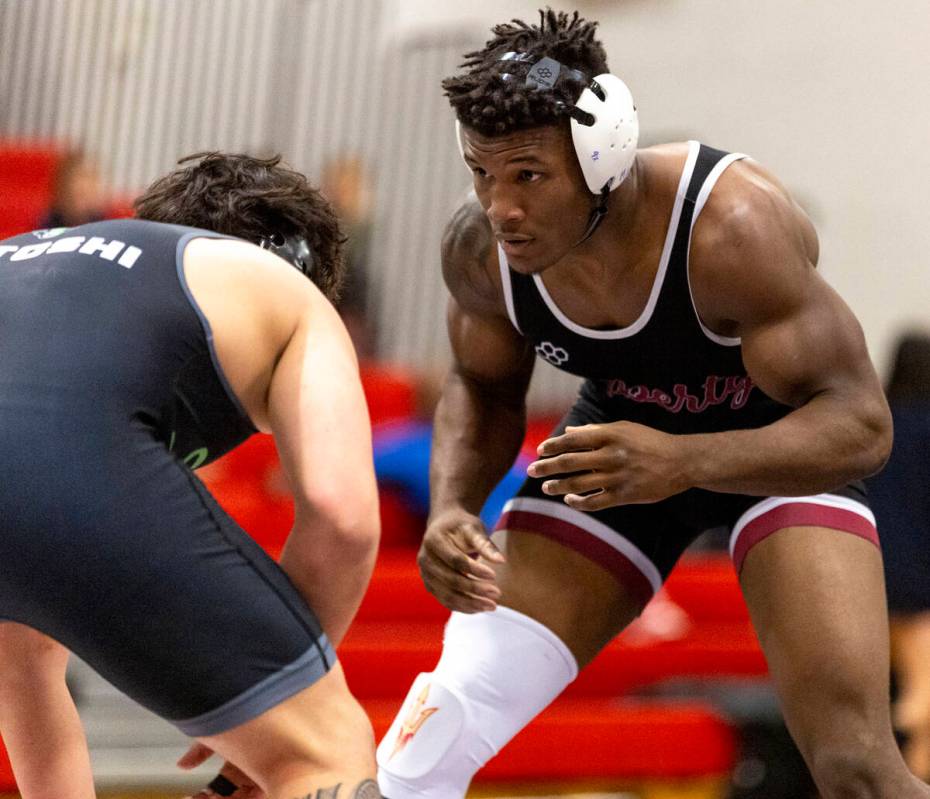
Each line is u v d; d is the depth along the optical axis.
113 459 2.70
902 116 10.96
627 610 4.22
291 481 2.90
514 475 8.08
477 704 3.99
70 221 10.75
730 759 6.86
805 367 3.42
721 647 7.73
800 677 3.77
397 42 11.73
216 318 2.86
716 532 9.17
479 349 4.18
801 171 11.24
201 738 2.84
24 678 3.30
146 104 12.16
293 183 3.35
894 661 6.08
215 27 11.98
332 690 2.87
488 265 3.90
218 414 2.91
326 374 2.91
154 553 2.69
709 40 11.48
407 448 8.40
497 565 4.14
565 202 3.36
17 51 12.72
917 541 5.98
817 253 3.67
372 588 7.78
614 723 6.83
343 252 3.47
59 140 12.48
